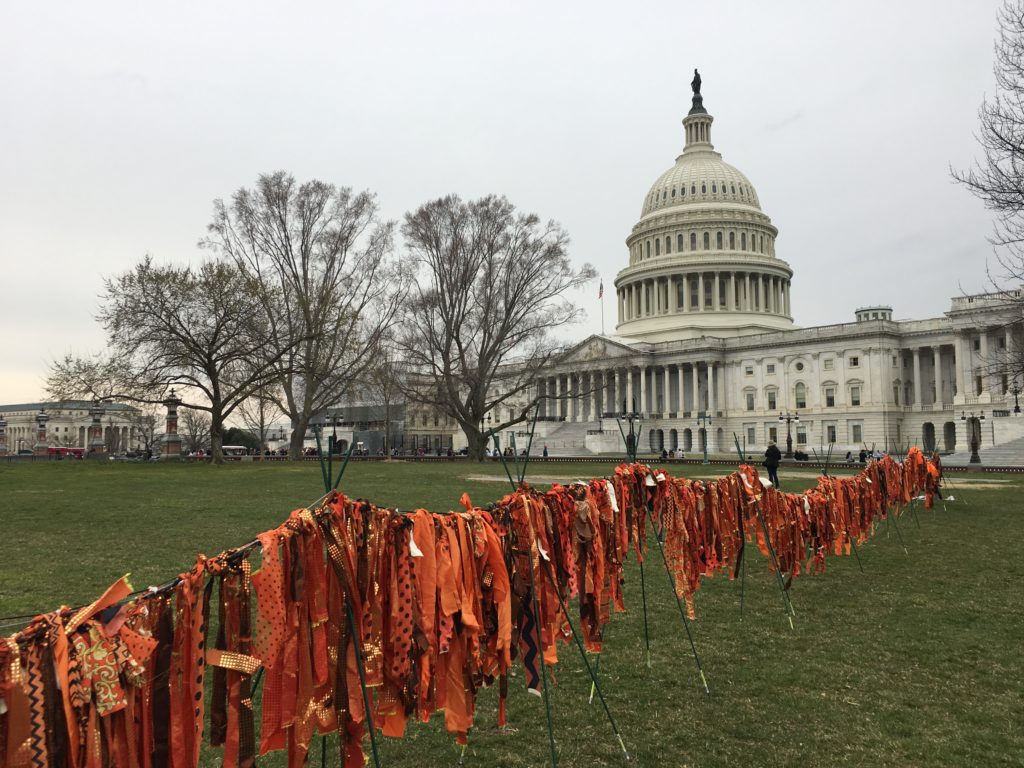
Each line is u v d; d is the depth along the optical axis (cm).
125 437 11544
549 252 5762
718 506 907
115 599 327
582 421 11112
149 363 4831
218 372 5112
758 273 11606
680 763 589
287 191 5541
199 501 2333
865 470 1609
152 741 340
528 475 3953
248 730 379
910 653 861
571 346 7044
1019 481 3806
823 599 1124
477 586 520
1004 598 1126
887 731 648
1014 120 1884
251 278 5038
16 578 1139
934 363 9350
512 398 11775
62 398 4728
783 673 793
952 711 692
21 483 3161
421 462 6072
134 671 323
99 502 2300
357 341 5906
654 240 12206
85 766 307
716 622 997
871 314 11881
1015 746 619
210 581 375
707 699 721
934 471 2211
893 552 1532
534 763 587
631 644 898
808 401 9938
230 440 11181
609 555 690
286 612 404
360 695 436
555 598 592
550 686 760
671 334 11525
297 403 8056
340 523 435
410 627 460
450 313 5947
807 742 626
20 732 283
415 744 623
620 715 683
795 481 3503
